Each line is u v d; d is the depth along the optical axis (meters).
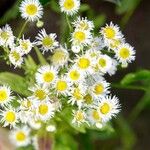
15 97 0.35
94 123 0.36
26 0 0.34
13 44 0.33
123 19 0.51
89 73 0.33
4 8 0.48
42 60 0.37
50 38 0.34
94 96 0.34
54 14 0.50
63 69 0.34
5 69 0.48
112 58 0.36
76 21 0.33
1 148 0.45
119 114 0.51
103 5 0.51
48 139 0.41
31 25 0.47
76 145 0.43
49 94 0.33
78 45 0.33
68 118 0.37
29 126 0.42
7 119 0.34
